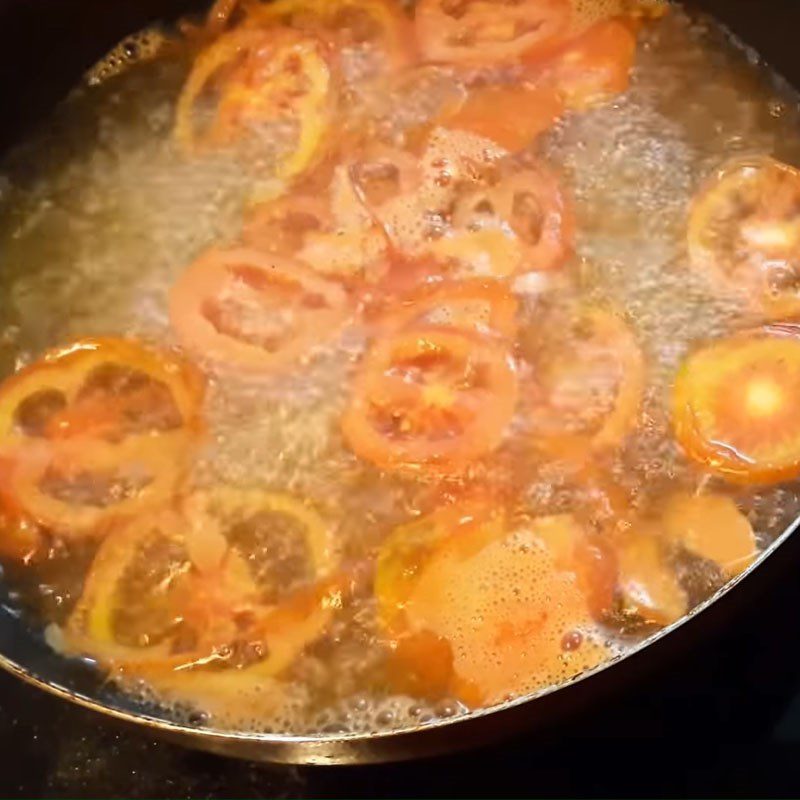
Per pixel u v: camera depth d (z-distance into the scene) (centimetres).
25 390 57
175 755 55
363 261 58
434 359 56
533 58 62
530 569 52
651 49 62
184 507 55
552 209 58
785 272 56
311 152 61
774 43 60
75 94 65
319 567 53
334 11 64
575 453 54
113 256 60
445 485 54
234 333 58
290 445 56
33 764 55
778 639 54
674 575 52
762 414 53
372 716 51
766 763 52
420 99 62
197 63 64
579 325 56
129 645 53
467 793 53
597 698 49
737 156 59
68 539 55
